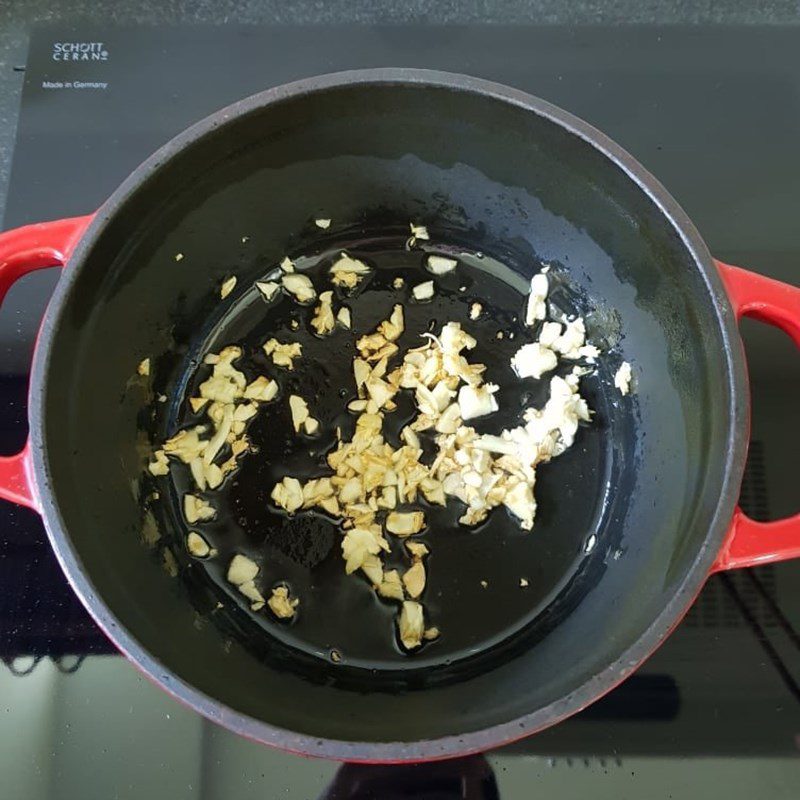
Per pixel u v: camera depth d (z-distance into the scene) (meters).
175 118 0.41
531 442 0.39
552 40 0.42
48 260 0.33
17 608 0.35
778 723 0.33
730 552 0.30
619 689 0.33
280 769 0.32
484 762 0.33
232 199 0.38
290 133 0.36
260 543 0.38
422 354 0.40
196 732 0.33
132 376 0.38
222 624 0.36
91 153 0.40
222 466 0.39
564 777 0.32
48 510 0.30
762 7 0.43
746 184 0.40
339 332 0.41
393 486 0.38
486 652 0.36
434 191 0.40
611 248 0.38
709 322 0.33
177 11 0.43
